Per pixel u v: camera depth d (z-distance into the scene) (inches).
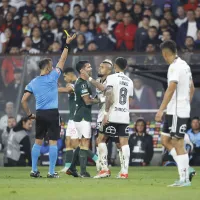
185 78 1316.4
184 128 1317.7
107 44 2938.0
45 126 1673.2
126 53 2605.8
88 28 2999.5
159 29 2903.5
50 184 1389.0
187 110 1318.9
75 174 1686.8
